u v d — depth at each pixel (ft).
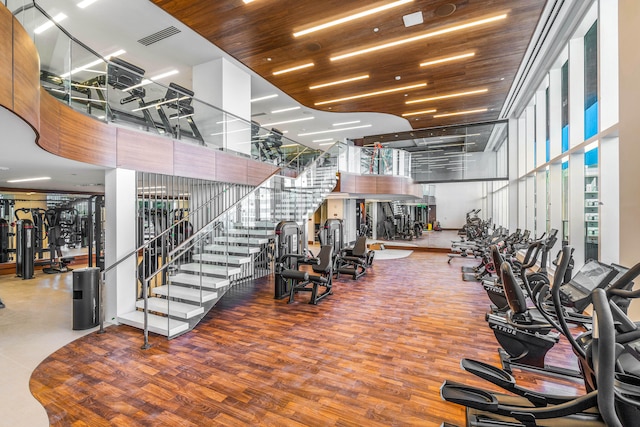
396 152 38.24
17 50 7.57
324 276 19.08
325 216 49.26
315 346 11.75
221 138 22.25
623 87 9.86
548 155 22.93
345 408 8.04
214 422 7.55
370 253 28.76
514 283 9.21
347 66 23.45
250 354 11.13
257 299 18.34
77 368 10.23
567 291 8.72
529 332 9.84
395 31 18.78
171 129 19.26
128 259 14.94
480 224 39.91
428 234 62.85
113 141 14.52
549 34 18.45
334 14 17.33
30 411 8.00
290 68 24.20
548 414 5.15
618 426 3.15
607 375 3.25
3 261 27.04
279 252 18.54
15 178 20.07
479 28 18.28
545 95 24.62
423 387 8.96
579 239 16.87
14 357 11.05
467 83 26.21
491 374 6.45
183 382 9.32
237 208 20.48
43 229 32.78
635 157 9.30
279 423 7.49
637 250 9.15
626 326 5.11
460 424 7.38
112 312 14.48
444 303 17.29
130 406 8.20
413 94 28.96
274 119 37.65
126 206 15.02
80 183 23.34
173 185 19.44
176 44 21.12
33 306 17.08
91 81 14.28
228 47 21.26
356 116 36.14
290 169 30.25
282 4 16.57
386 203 59.06
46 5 17.07
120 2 16.84
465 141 39.63
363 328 13.56
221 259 17.34
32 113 8.45
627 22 9.68
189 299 14.49
